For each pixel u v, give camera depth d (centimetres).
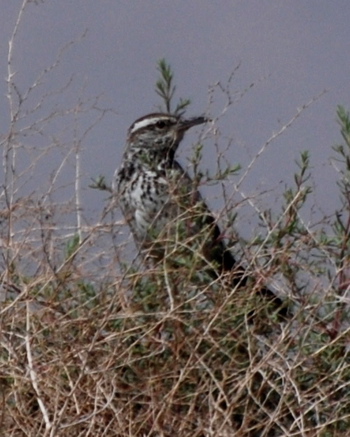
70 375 1544
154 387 1547
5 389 1552
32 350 1555
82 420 1461
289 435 1473
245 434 1527
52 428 1438
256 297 1641
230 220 1728
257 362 1594
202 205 1791
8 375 1537
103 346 1588
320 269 1667
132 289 1647
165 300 1667
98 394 1504
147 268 1700
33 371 1476
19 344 1591
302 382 1608
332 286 1642
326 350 1616
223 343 1616
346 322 1642
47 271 1644
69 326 1591
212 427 1487
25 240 1641
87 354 1515
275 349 1536
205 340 1592
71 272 1639
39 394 1475
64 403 1498
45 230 1648
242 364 1582
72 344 1560
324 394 1530
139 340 1559
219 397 1511
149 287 1672
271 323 1627
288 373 1513
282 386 1582
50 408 1521
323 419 1587
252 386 1577
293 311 1662
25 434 1504
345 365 1561
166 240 1694
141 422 1511
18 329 1616
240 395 1535
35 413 1566
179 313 1597
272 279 1658
